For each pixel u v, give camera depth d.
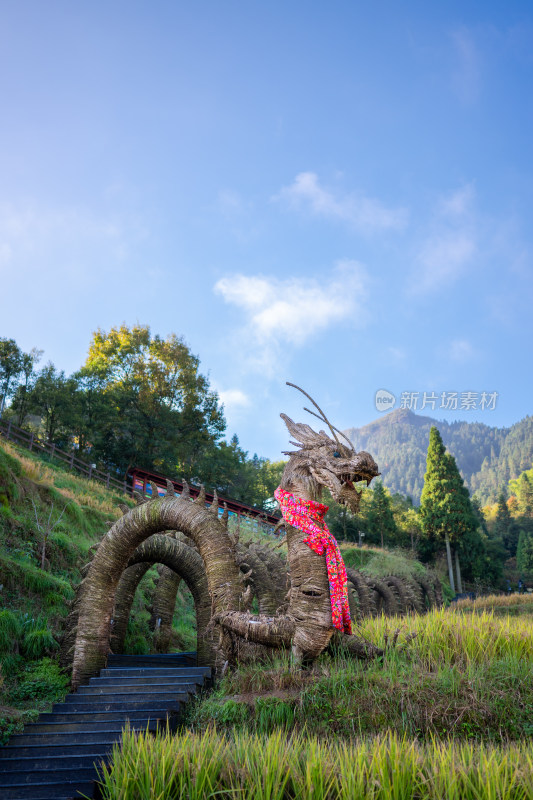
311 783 4.16
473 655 6.90
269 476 60.47
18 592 11.48
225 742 5.22
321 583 7.08
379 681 6.19
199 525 8.24
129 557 8.75
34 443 30.52
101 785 5.06
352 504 7.25
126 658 9.33
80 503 20.66
